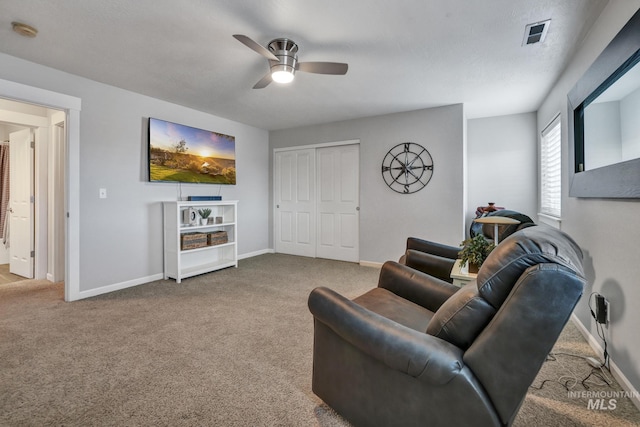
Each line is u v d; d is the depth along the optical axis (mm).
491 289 1062
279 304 2967
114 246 3396
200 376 1774
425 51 2531
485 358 1025
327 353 1439
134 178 3578
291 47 2404
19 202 4000
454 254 2588
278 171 5570
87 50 2535
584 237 2225
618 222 1699
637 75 1443
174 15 2051
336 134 4906
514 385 999
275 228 5645
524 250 1016
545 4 1921
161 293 3297
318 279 3871
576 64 2508
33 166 3863
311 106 4070
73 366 1869
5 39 2355
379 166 4535
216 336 2281
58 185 3719
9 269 4316
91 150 3182
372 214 4609
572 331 2357
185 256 4195
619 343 1697
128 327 2430
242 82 3227
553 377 1771
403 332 1153
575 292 922
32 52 2566
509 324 982
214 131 4527
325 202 5125
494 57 2629
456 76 3047
